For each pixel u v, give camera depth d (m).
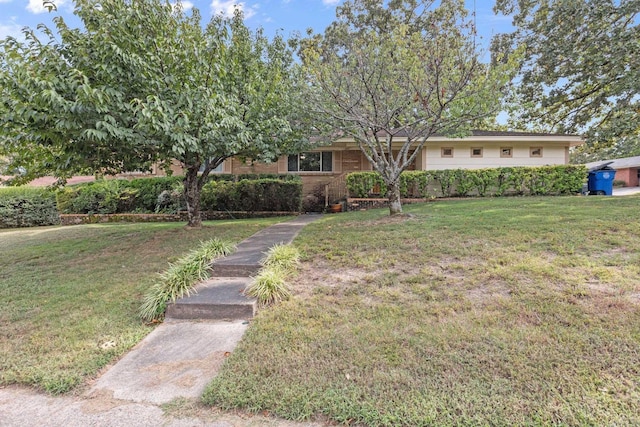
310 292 3.81
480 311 3.11
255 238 6.36
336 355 2.58
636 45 9.21
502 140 12.98
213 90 6.24
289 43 8.57
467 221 6.29
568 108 13.66
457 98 6.26
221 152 7.03
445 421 1.88
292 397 2.12
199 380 2.38
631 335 2.57
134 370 2.54
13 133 5.12
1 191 13.02
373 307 3.35
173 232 7.75
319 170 14.59
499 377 2.21
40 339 3.02
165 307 3.52
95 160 6.36
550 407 1.93
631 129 9.96
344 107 6.61
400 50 6.23
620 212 6.04
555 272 3.71
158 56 5.77
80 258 5.98
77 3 5.25
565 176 11.22
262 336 2.94
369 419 1.93
